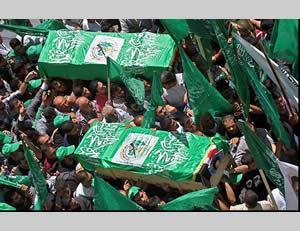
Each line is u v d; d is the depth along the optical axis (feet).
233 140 50.55
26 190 52.19
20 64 59.36
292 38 51.60
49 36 58.70
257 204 47.80
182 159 49.49
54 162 53.26
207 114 52.11
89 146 51.96
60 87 57.21
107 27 59.67
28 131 54.90
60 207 50.37
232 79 51.78
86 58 56.80
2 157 54.95
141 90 54.65
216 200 48.91
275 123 50.24
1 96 58.90
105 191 48.29
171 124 51.52
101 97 55.98
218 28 51.85
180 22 53.62
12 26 58.95
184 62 50.83
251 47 51.03
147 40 56.59
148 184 50.60
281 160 50.60
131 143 51.34
